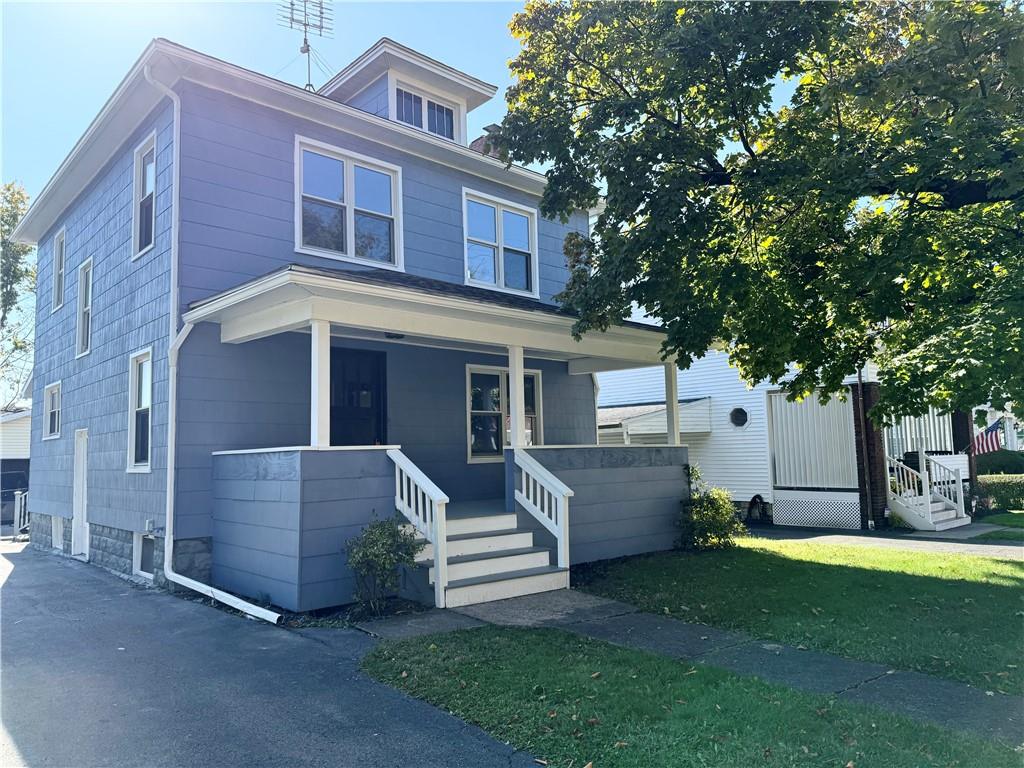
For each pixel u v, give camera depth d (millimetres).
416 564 7484
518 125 9273
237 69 9312
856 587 8281
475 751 3984
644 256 8586
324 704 4723
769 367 9359
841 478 15109
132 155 10734
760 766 3707
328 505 7469
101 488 11344
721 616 7039
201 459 8859
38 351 15906
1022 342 6457
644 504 10969
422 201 11750
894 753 3838
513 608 7488
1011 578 8797
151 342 9617
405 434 11008
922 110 7688
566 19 9055
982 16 6609
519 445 9508
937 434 17406
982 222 8289
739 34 7719
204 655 5891
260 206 9742
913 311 8883
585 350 10656
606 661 5484
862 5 8461
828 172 7723
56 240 14867
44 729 4363
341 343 10383
